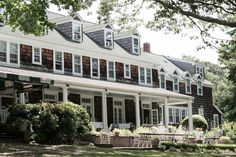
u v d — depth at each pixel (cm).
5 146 1906
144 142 2630
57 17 3872
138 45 4378
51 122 2242
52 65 3319
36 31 2008
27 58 3127
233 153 2700
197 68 5706
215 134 3719
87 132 2486
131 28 2638
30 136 2195
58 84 2866
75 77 3384
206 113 5500
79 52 3575
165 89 4684
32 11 1933
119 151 2047
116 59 3959
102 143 2475
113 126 3600
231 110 4191
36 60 3195
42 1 1942
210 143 3175
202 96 5491
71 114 2348
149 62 4359
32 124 2227
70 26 3628
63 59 3425
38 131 2230
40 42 3231
